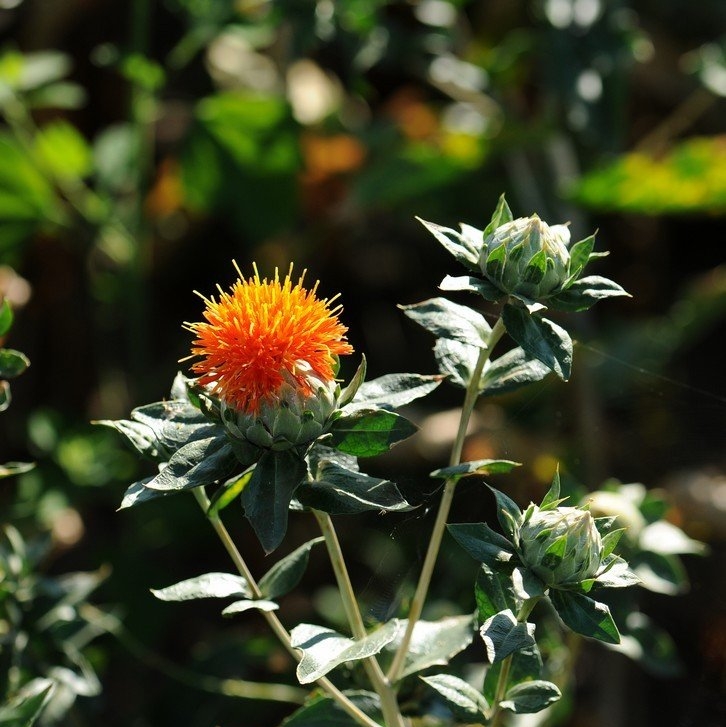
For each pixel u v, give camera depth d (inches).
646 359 43.4
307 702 26.6
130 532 39.3
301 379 23.0
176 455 23.2
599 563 23.3
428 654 25.8
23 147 41.6
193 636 39.4
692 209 41.6
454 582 31.1
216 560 41.3
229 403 23.1
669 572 27.7
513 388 24.7
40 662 27.2
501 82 43.4
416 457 39.5
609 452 35.1
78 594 27.5
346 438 23.2
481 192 46.2
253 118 41.8
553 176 43.7
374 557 39.4
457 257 23.7
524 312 23.5
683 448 33.5
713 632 33.7
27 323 45.1
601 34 40.3
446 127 43.4
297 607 39.3
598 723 33.2
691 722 33.3
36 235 44.9
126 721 31.9
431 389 23.6
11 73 41.0
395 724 24.8
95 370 46.5
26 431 42.9
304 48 36.2
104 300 44.5
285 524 22.8
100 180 44.3
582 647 31.2
